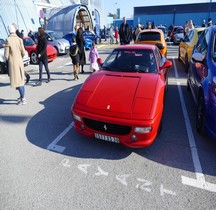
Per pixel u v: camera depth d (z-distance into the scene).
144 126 3.12
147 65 4.48
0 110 5.51
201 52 4.82
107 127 3.33
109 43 24.59
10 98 6.49
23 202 2.61
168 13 48.59
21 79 5.71
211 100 3.46
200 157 3.47
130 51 4.90
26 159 3.45
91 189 2.81
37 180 2.98
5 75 9.84
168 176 3.04
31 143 3.92
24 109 5.56
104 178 3.01
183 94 6.50
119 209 2.50
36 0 26.66
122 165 3.29
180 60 11.70
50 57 12.29
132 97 3.45
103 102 3.47
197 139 4.00
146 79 3.94
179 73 9.21
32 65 12.07
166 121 4.74
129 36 12.29
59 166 3.27
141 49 4.92
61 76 9.30
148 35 10.05
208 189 2.80
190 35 10.02
